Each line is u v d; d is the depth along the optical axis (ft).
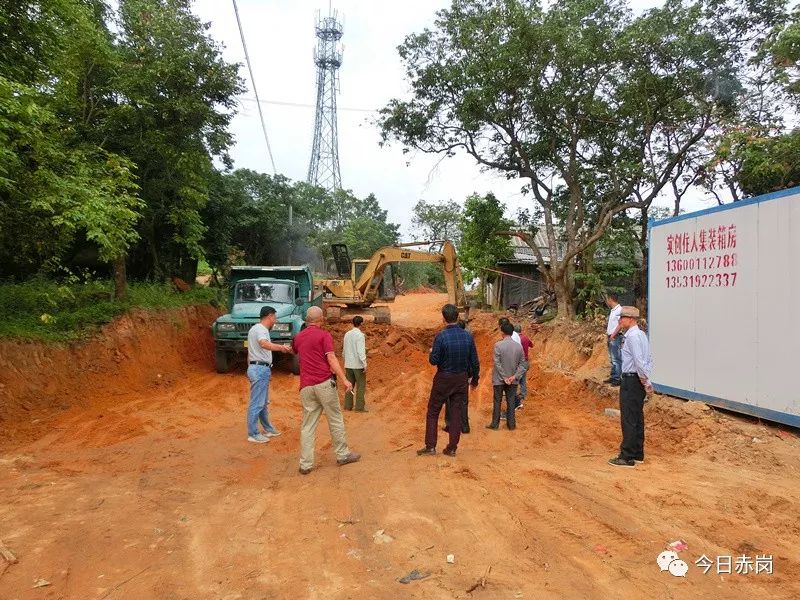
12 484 19.94
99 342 38.45
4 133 27.27
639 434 22.06
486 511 17.10
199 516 17.02
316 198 127.75
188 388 39.29
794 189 22.86
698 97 51.93
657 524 16.01
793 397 22.90
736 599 12.12
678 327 29.81
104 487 19.70
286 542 15.11
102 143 42.19
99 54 40.91
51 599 12.17
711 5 48.96
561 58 51.47
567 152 62.69
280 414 32.40
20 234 34.14
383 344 54.85
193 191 49.08
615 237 66.39
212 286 75.92
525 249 92.48
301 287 53.01
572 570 13.39
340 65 115.85
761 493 18.17
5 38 29.58
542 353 49.88
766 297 24.17
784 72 40.88
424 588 12.55
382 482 19.93
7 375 30.81
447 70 55.72
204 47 44.75
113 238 33.96
